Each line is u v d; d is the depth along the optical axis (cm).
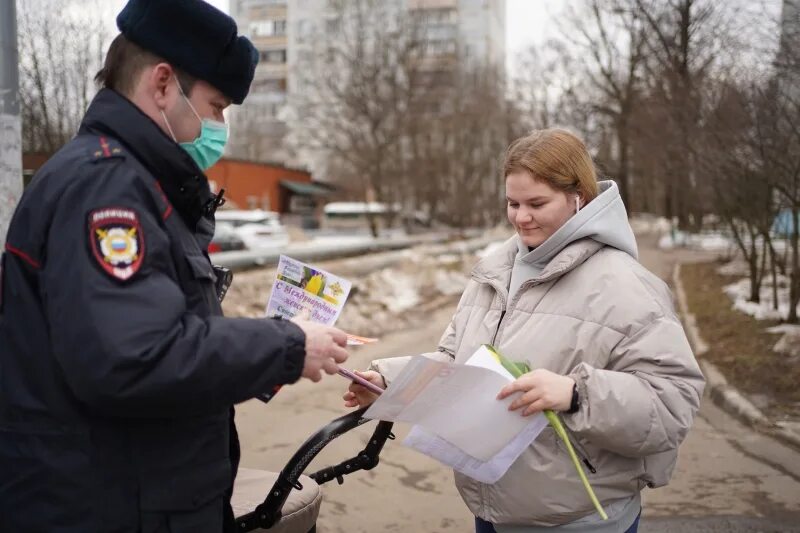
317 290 195
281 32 7294
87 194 144
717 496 445
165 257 149
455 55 5059
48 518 148
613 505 195
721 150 934
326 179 6222
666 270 1770
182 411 144
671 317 190
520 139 205
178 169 160
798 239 898
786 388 650
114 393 136
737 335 880
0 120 434
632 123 2053
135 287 141
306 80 4841
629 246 200
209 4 163
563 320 192
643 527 402
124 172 149
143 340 137
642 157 2272
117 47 165
